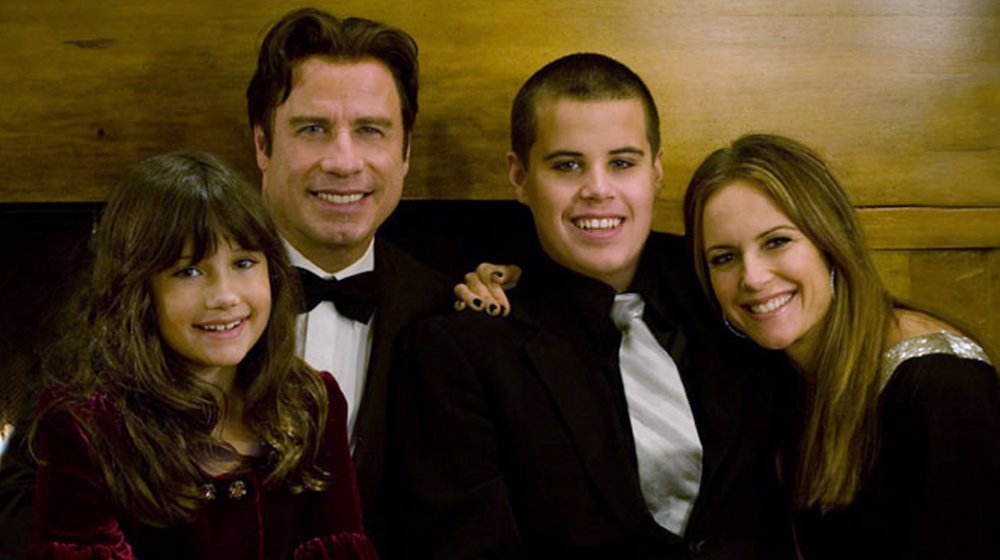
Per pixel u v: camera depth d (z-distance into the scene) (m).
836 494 1.53
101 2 1.95
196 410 1.34
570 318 1.67
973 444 1.44
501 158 2.02
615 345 1.66
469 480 1.58
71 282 2.01
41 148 1.97
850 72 2.05
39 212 2.11
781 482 1.69
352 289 1.70
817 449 1.56
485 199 2.02
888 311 1.58
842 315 1.56
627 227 1.64
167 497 1.30
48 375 1.37
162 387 1.32
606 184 1.62
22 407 1.61
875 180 2.07
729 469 1.59
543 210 1.67
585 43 2.01
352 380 1.72
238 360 1.36
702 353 1.65
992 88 2.07
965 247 2.10
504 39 2.00
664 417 1.60
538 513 1.57
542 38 2.00
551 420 1.59
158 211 1.32
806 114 2.05
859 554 1.56
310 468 1.43
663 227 2.05
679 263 1.74
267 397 1.41
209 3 1.96
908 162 2.07
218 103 1.97
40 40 1.96
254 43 1.96
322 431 1.44
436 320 1.66
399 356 1.69
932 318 1.60
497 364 1.61
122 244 1.33
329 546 1.42
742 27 2.03
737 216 1.57
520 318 1.66
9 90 1.96
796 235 1.56
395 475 1.66
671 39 2.02
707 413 1.61
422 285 1.79
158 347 1.33
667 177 2.04
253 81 1.76
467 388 1.60
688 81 2.03
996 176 2.09
